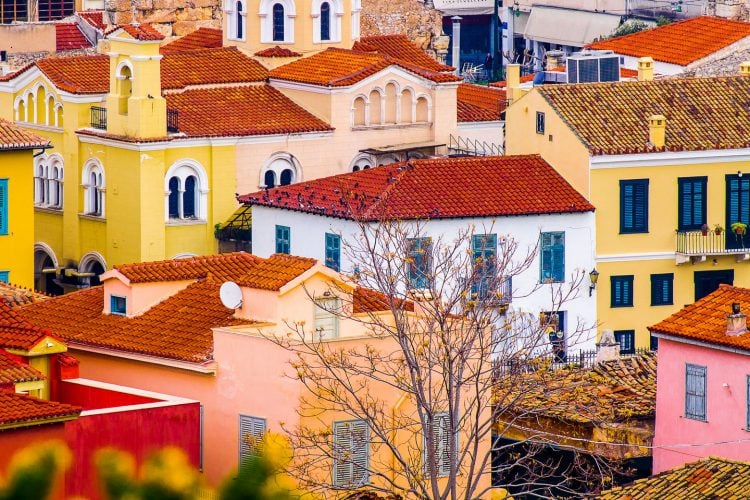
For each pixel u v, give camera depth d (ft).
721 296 559.79
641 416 554.46
